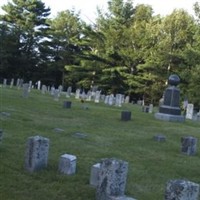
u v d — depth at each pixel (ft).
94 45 213.87
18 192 26.43
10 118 55.47
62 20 226.99
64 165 30.94
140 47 198.90
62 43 228.02
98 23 217.97
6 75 231.30
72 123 60.49
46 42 231.09
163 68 187.42
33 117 60.80
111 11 216.54
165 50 184.55
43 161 31.04
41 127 52.34
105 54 203.51
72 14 230.48
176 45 187.93
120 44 204.74
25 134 45.47
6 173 29.55
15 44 229.45
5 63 224.74
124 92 200.95
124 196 24.54
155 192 30.27
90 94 128.06
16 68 231.09
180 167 39.65
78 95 125.39
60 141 44.32
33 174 29.76
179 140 57.52
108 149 43.70
